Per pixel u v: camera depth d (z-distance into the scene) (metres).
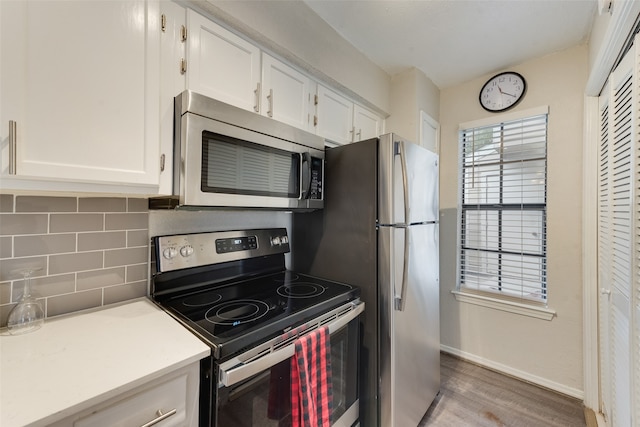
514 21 1.71
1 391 0.61
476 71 2.29
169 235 1.28
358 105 2.09
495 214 2.32
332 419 1.22
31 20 0.75
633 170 1.07
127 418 0.67
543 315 2.06
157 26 1.00
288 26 1.47
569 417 1.72
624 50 1.26
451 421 1.69
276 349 0.96
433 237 1.82
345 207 1.56
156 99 0.99
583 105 1.91
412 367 1.56
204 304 1.17
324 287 1.44
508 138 2.27
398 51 2.02
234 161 1.16
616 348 1.34
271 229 1.67
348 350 1.34
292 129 1.40
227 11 1.20
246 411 0.88
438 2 1.56
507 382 2.09
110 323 0.98
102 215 1.15
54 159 0.79
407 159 1.51
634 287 1.05
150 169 0.98
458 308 2.46
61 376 0.67
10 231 0.96
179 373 0.77
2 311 0.94
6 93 0.71
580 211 1.94
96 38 0.86
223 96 1.24
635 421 1.02
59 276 1.05
